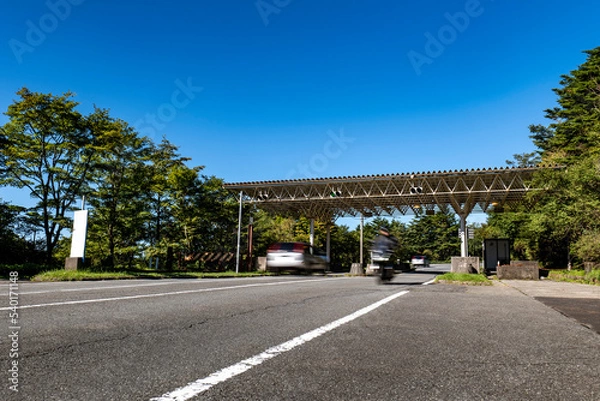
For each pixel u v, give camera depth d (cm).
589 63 3064
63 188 2338
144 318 425
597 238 1812
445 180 3002
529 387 221
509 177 2867
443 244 9188
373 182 3100
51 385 212
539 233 2722
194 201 2872
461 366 260
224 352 289
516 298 701
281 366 255
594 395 210
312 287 918
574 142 2945
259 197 3359
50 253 2273
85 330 354
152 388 211
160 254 2688
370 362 267
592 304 621
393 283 1160
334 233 5212
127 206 2538
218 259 2584
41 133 2234
